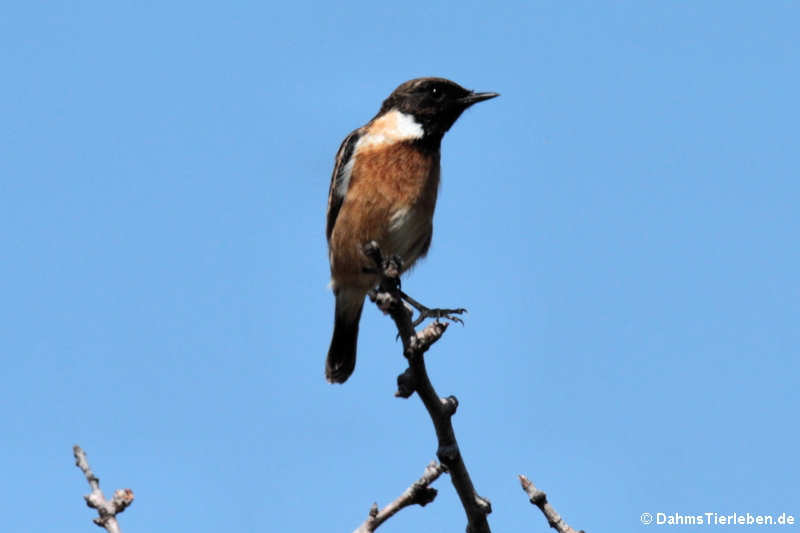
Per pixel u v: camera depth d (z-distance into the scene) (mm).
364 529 7086
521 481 7363
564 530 7191
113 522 6578
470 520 7172
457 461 6977
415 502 7125
